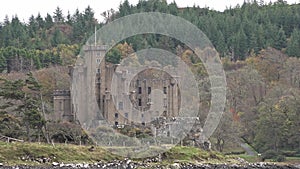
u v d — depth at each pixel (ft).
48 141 576.20
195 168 568.41
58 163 503.61
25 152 508.12
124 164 535.19
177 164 566.77
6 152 501.15
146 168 532.73
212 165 592.19
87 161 523.29
